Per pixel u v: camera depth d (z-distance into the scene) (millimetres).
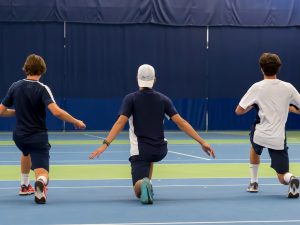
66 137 20094
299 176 9641
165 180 8898
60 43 23062
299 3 24531
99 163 11648
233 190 7754
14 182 8648
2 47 22703
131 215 5793
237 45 24250
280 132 7082
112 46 23438
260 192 7555
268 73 7254
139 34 23578
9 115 7051
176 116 6797
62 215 5797
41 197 6520
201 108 24141
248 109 7301
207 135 21344
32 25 22859
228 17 24094
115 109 23516
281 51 24516
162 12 23641
